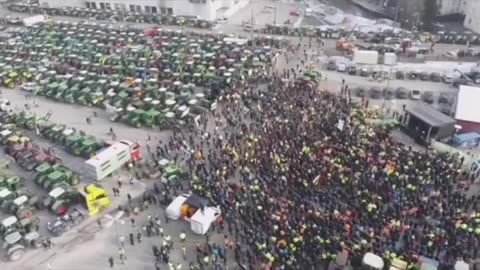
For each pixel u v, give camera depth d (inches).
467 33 3688.5
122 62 3011.8
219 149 2057.1
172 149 2101.4
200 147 2100.1
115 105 2476.6
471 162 1907.0
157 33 3592.5
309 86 2610.7
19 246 1571.1
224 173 1846.7
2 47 3371.1
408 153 1932.8
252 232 1546.5
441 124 2087.8
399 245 1486.2
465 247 1476.4
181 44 3302.2
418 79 2856.8
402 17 4232.3
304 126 2137.1
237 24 4030.5
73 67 2977.4
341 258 1417.3
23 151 2074.3
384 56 3041.3
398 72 2908.5
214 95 2532.0
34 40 3489.2
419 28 4001.0
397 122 2269.9
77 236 1656.0
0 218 1722.4
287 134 2078.0
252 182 1779.0
